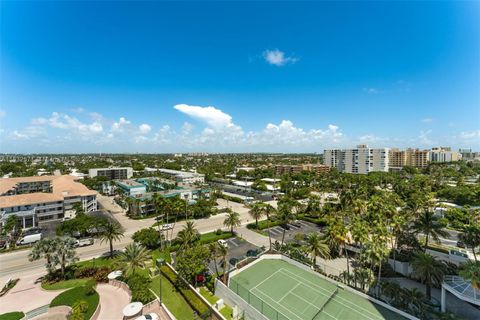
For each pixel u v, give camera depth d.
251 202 113.62
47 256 44.19
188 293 39.75
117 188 127.94
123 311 33.75
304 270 46.75
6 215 74.88
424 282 43.94
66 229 64.69
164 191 110.38
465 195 101.06
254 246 64.25
